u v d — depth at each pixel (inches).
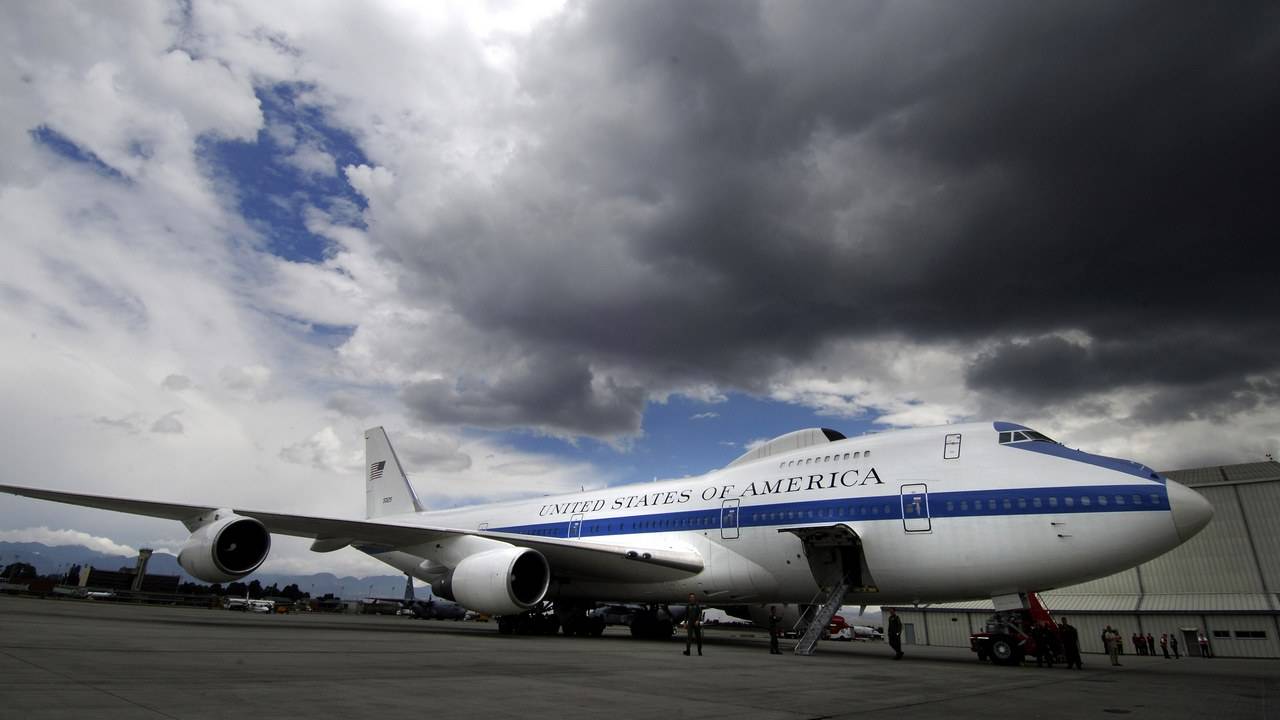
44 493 612.1
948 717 270.4
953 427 666.8
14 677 276.7
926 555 614.5
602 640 813.9
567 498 981.8
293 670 352.8
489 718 233.3
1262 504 1323.8
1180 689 418.9
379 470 1286.9
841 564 687.7
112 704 224.4
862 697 329.4
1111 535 547.8
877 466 672.4
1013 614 610.5
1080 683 438.0
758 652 686.5
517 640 731.4
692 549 773.9
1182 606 1317.7
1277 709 322.0
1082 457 591.5
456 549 796.6
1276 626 1197.1
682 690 331.3
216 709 225.1
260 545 709.9
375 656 458.0
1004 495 592.7
